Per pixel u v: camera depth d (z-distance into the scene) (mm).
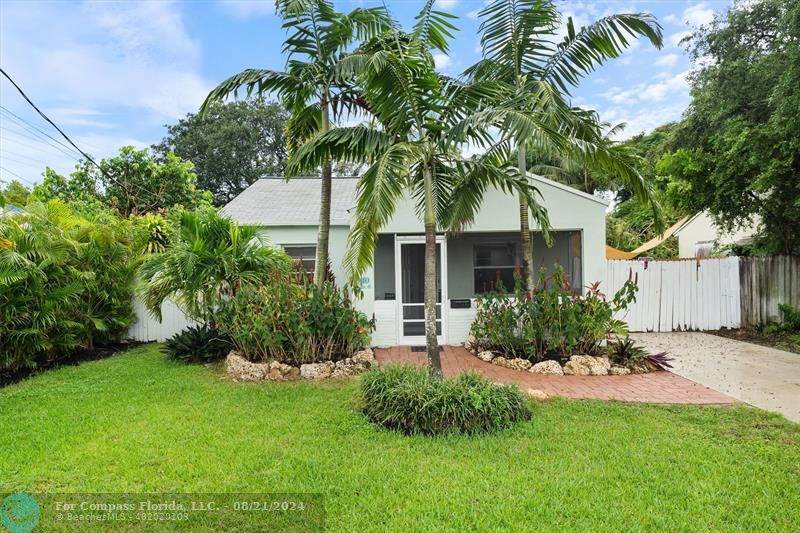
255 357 7273
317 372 6789
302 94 7062
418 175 6586
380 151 5215
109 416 5008
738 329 10672
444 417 4516
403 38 5992
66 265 8117
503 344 7824
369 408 4996
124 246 9641
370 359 7359
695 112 10641
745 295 10797
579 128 6230
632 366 7148
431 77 5195
